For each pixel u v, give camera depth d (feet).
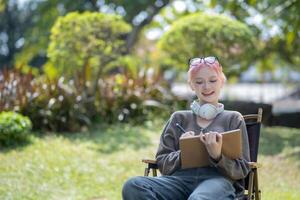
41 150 28.30
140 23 56.39
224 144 14.17
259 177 25.75
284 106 53.88
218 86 15.25
